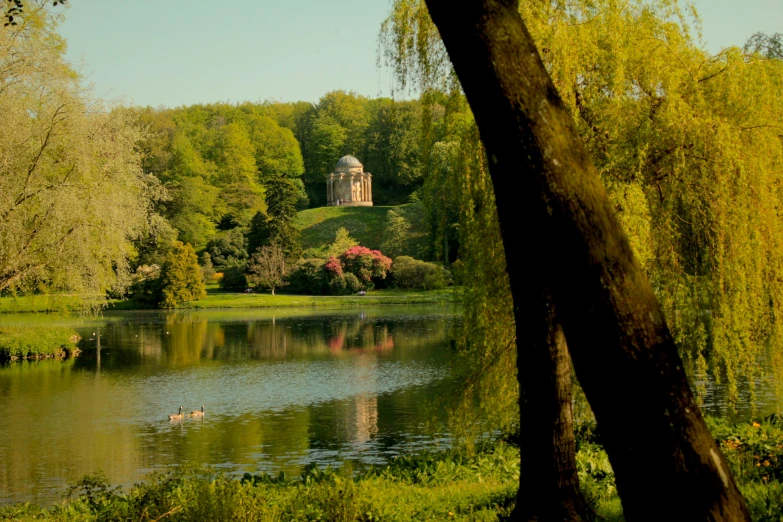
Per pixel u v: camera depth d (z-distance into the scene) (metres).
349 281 80.06
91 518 9.83
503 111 4.29
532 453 7.36
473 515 8.58
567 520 7.19
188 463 16.66
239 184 113.75
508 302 11.52
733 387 11.71
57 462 17.41
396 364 32.47
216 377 30.20
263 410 23.30
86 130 22.03
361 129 141.12
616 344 3.93
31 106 21.14
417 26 11.87
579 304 4.04
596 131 11.23
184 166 106.50
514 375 12.17
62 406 24.42
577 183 4.16
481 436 16.11
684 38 12.08
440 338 42.16
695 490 3.79
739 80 11.51
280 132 134.00
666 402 3.86
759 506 6.96
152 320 57.59
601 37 11.17
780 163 11.41
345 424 20.91
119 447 18.83
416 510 9.12
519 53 4.33
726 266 11.28
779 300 11.62
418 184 125.31
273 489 10.79
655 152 11.43
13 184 20.83
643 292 4.02
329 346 39.59
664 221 11.59
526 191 4.23
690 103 11.42
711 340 11.91
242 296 78.81
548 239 4.16
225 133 121.69
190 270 73.56
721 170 11.01
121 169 23.62
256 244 88.75
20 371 32.28
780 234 11.37
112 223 22.81
